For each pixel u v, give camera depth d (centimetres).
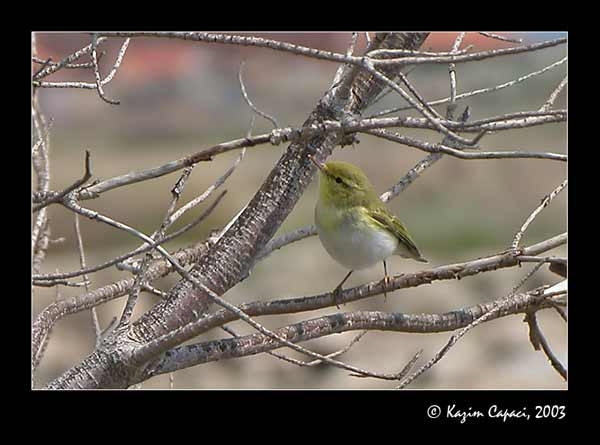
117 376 707
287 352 1777
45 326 777
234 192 2861
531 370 1780
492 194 3216
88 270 700
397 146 3547
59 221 2433
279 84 3103
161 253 648
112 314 1648
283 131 654
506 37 791
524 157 605
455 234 2978
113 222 649
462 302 2150
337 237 903
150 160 3341
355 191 900
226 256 763
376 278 2431
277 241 891
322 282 2467
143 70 3603
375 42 795
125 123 3641
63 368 1594
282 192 777
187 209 800
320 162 782
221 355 727
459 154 618
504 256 743
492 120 626
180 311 745
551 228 3028
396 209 3150
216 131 3591
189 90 3544
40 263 873
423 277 747
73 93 3538
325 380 1742
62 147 3391
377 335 1952
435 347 1916
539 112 632
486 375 1758
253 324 631
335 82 838
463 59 616
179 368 721
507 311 762
